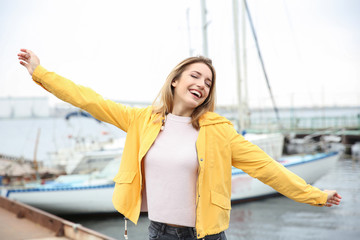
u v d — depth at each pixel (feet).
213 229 5.07
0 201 24.40
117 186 5.58
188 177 5.16
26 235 17.08
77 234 15.93
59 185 28.73
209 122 5.27
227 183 5.29
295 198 5.12
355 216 25.29
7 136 148.87
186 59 5.54
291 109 70.08
